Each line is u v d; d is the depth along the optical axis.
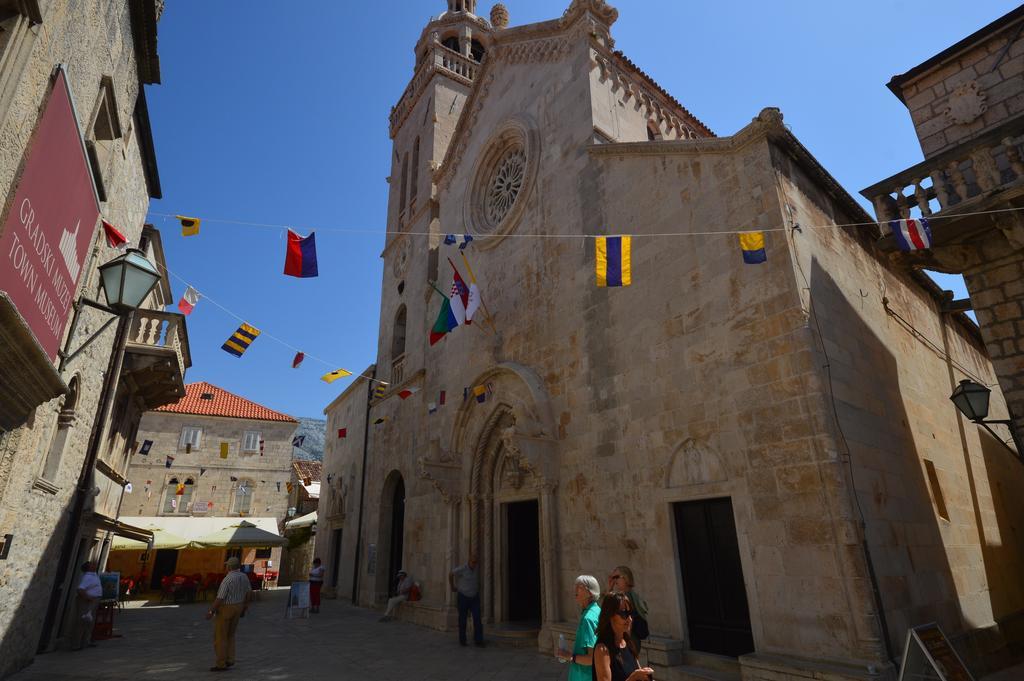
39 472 9.52
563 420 13.05
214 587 27.41
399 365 22.89
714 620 9.23
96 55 8.16
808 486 8.12
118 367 14.09
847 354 9.44
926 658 6.97
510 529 14.88
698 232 10.77
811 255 9.67
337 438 30.86
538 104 17.19
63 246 7.42
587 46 15.73
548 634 11.67
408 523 18.97
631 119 16.20
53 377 7.29
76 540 12.57
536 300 14.91
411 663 10.96
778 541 8.34
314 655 11.87
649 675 4.50
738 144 10.35
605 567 11.15
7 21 5.33
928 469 10.63
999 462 14.75
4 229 5.48
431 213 22.75
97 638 13.91
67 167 7.04
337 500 28.53
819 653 7.57
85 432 12.31
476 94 20.94
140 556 32.19
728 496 9.24
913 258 10.42
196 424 35.25
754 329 9.34
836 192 11.18
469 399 16.16
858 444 8.62
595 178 13.87
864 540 7.78
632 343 11.62
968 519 11.34
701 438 9.80
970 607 9.84
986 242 9.62
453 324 14.83
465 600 12.95
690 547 9.85
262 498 35.25
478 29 31.14
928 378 12.44
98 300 11.40
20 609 9.53
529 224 16.00
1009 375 9.15
